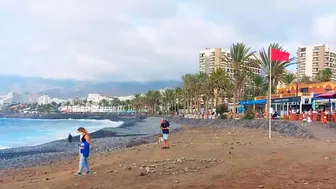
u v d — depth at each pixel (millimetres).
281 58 27656
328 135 25688
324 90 63656
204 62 153375
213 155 15711
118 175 11609
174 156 16031
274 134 30969
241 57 58000
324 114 36688
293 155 14383
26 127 87562
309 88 65812
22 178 14578
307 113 41719
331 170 10664
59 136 53781
